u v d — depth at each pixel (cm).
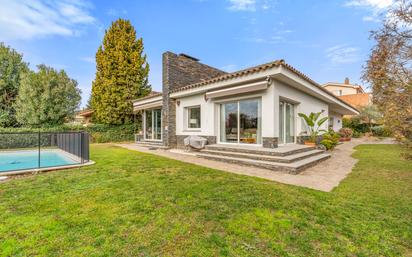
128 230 361
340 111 2625
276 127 1010
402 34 546
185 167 872
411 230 368
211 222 391
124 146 1834
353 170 855
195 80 1759
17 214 419
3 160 1246
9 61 2261
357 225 385
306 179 710
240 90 1045
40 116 2070
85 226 373
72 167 868
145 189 572
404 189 593
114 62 2388
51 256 293
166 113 1593
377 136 2931
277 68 900
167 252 304
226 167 909
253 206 462
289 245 325
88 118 3089
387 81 565
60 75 2270
